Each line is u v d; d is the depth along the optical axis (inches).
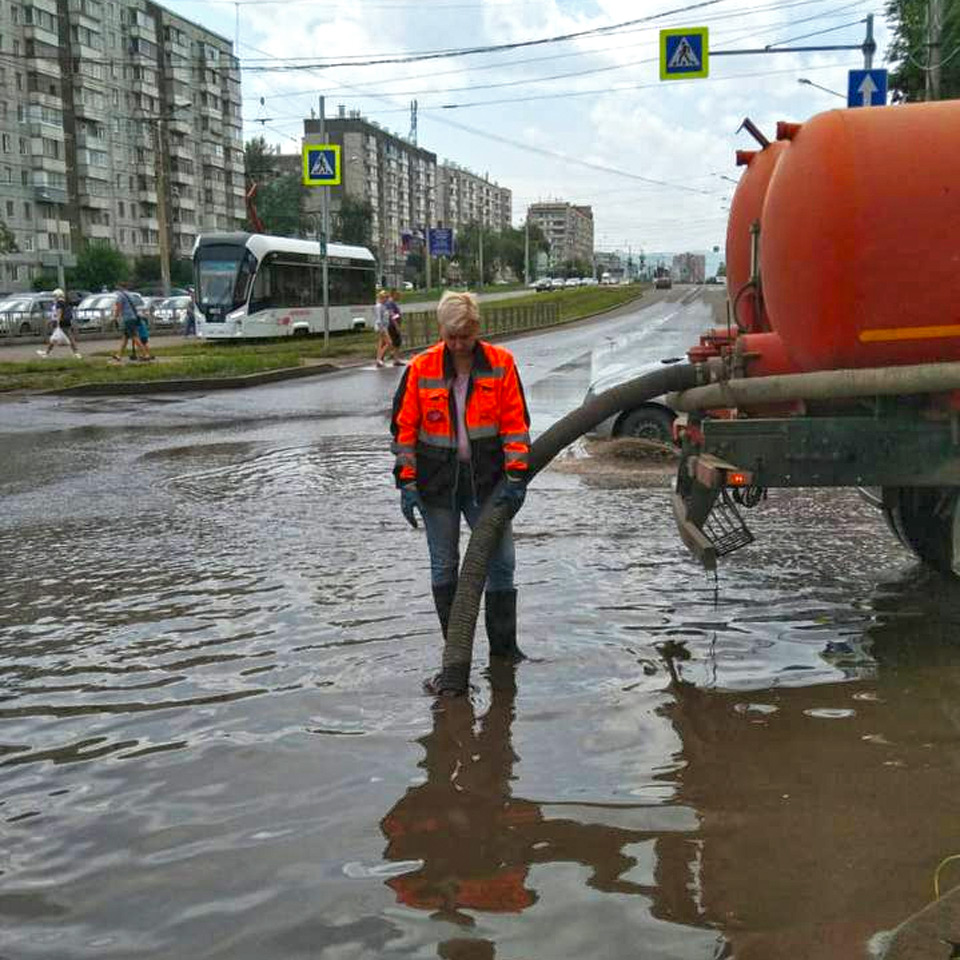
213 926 117.6
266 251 1459.2
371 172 6043.3
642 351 962.7
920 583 251.3
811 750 160.4
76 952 113.6
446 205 7613.2
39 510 362.6
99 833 139.3
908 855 129.8
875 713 174.2
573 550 288.2
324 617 231.1
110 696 187.8
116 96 4067.4
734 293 248.7
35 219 3631.9
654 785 149.8
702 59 973.8
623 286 4480.8
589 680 191.2
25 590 258.8
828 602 237.3
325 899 122.3
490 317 1844.2
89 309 1894.7
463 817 141.3
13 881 128.1
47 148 3612.2
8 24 3449.8
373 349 1315.2
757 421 203.0
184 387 851.4
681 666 197.6
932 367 187.2
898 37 1299.2
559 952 111.4
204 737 169.5
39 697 187.9
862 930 114.3
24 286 3415.4
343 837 136.5
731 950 111.1
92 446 530.3
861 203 185.8
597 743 164.2
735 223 248.5
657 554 283.6
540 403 719.1
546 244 6569.9
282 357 1083.9
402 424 198.8
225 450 511.5
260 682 193.0
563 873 127.0
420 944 113.3
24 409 712.4
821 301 191.2
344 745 165.2
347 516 343.6
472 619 189.6
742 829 136.9
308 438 556.7
